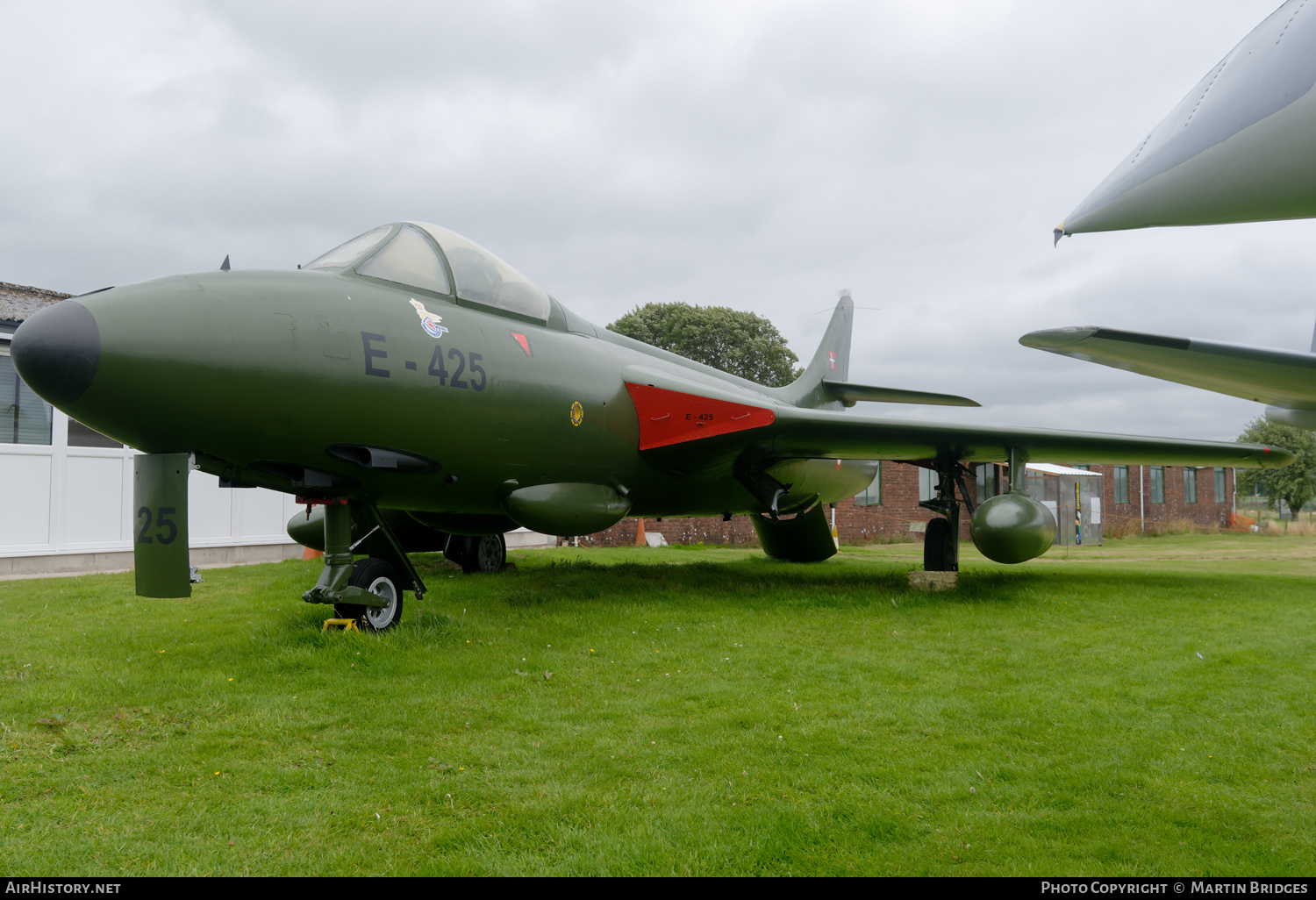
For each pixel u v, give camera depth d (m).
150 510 4.93
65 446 11.62
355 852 2.50
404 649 5.28
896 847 2.58
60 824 2.67
